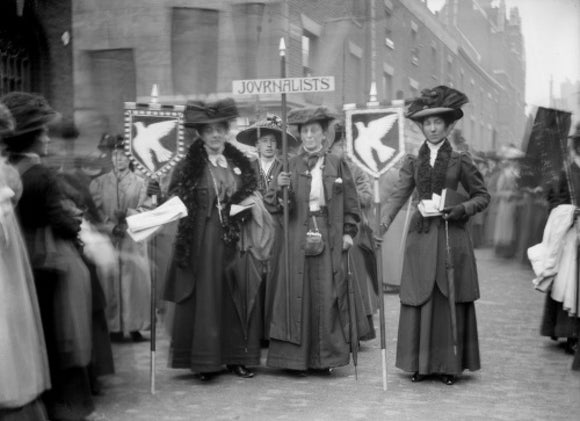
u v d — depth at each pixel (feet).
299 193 16.22
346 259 16.38
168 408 13.67
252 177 16.19
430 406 14.07
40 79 19.61
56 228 12.85
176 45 17.07
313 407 13.91
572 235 17.56
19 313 11.93
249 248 16.16
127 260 16.48
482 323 18.66
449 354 15.31
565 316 17.47
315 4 16.66
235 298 16.01
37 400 12.39
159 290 16.85
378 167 16.20
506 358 16.70
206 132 16.06
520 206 18.42
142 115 16.79
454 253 15.48
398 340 15.81
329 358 16.10
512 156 17.87
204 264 15.78
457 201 15.44
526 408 13.73
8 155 12.73
